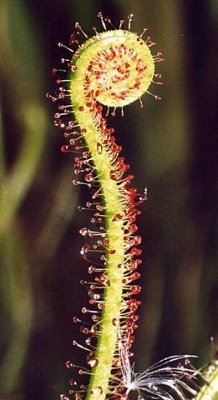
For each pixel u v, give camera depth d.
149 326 0.21
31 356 0.21
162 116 0.22
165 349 0.21
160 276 0.21
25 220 0.22
